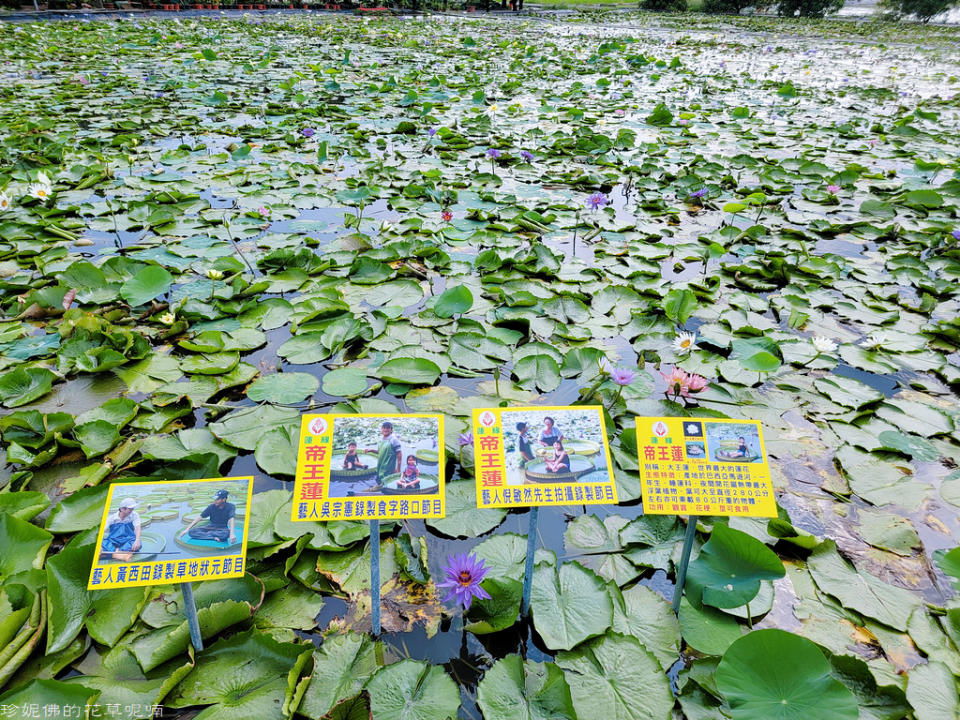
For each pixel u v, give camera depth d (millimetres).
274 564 1354
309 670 1119
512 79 8562
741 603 1162
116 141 4641
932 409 1922
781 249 3186
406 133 5418
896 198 3979
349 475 1151
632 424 1807
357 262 2734
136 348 2086
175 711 1066
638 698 1095
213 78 7688
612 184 4094
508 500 1173
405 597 1293
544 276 2756
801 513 1541
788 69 10844
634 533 1454
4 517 1329
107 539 1015
